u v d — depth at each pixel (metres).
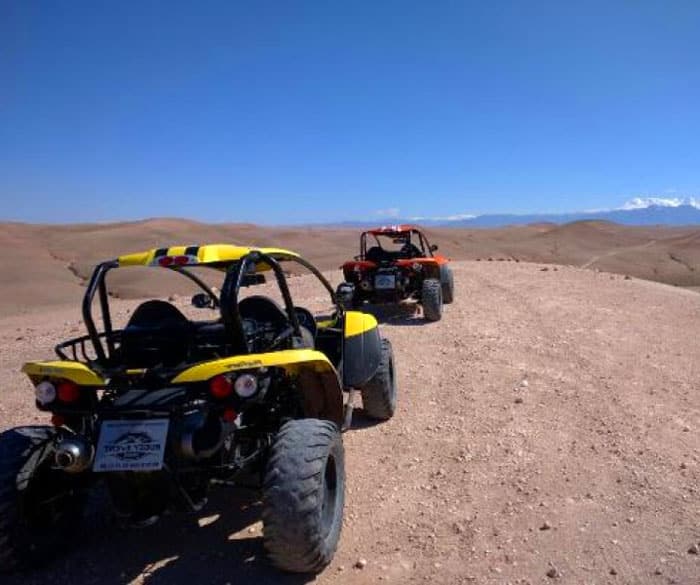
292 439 3.64
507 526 4.35
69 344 4.37
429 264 12.01
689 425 6.11
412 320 11.88
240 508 4.64
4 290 34.69
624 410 6.55
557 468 5.21
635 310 12.61
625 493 4.74
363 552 4.10
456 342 9.90
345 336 5.66
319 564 3.64
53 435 3.95
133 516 3.73
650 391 7.20
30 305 28.78
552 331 10.54
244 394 3.60
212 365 3.73
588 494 4.75
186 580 3.82
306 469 3.51
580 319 11.61
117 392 3.95
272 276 24.09
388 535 4.30
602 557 3.94
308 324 5.54
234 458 3.89
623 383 7.52
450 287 13.40
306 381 4.45
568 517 4.43
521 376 7.89
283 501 3.44
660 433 5.91
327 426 3.81
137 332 4.26
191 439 3.52
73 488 3.98
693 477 4.96
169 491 3.64
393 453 5.65
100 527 4.48
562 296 14.54
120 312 14.98
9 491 3.62
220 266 4.74
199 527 4.41
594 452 5.51
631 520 4.35
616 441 5.73
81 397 3.92
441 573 3.85
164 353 4.22
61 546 4.07
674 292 15.56
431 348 9.58
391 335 10.54
